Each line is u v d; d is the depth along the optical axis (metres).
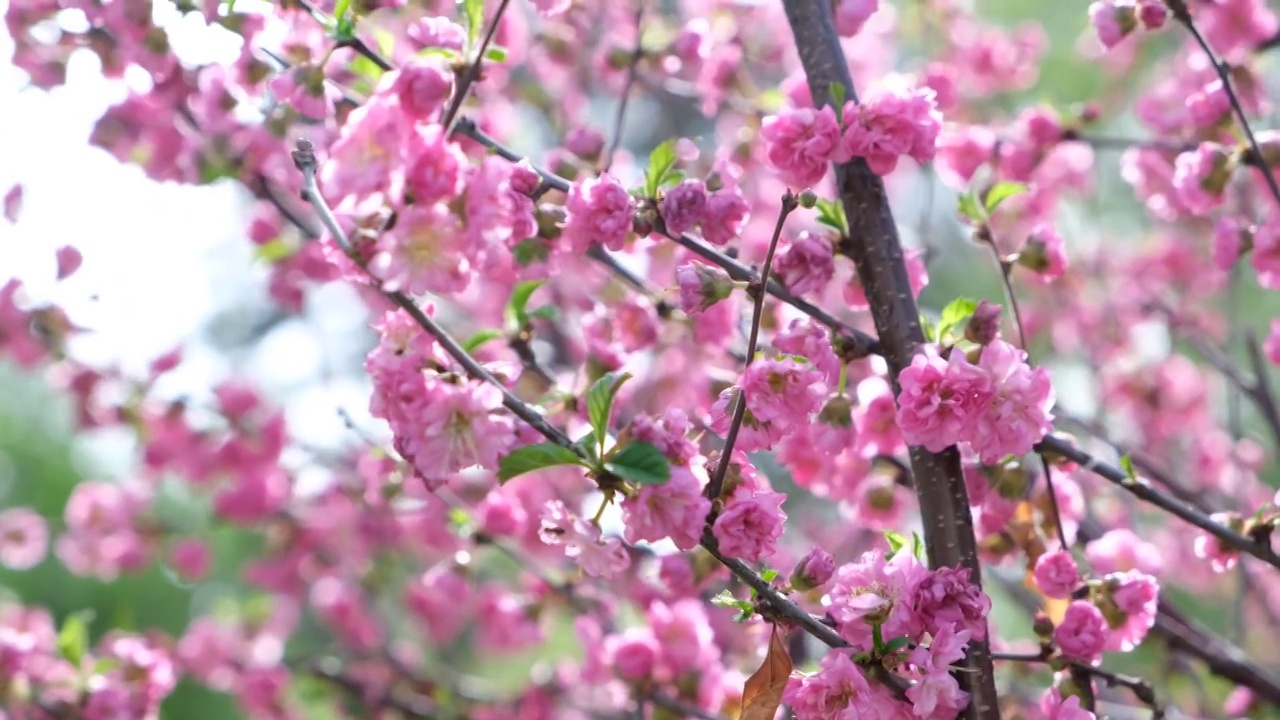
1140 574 2.69
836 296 4.21
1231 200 4.74
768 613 2.23
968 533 2.49
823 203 2.65
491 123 4.49
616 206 2.50
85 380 5.18
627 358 3.20
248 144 3.86
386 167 1.99
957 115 5.63
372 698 5.09
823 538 5.34
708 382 3.74
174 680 4.57
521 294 3.03
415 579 5.84
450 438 2.10
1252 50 3.73
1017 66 5.68
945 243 7.48
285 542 5.74
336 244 2.18
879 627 2.21
